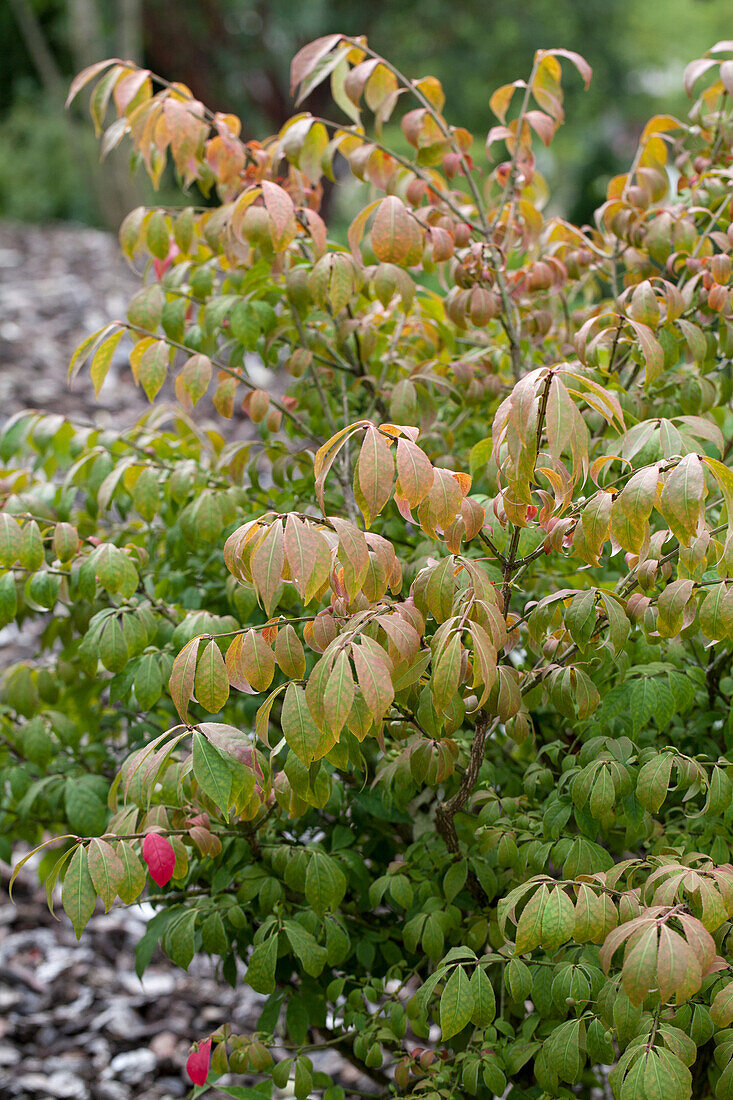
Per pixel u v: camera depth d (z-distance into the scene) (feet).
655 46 46.34
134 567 6.46
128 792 5.74
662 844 6.12
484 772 6.33
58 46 42.19
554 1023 5.99
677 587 5.74
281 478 6.75
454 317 6.54
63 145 37.14
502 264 6.67
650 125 6.89
